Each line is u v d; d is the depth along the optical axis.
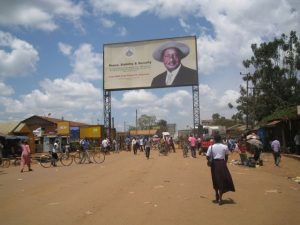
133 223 8.97
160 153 40.75
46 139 55.25
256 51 46.62
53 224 9.05
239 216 9.61
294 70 46.25
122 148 62.06
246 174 19.91
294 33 45.22
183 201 11.74
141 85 49.78
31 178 19.69
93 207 10.94
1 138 43.19
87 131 58.59
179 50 49.16
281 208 10.61
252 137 25.23
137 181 16.81
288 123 36.62
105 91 51.03
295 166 24.75
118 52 50.38
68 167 26.52
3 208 11.27
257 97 48.31
